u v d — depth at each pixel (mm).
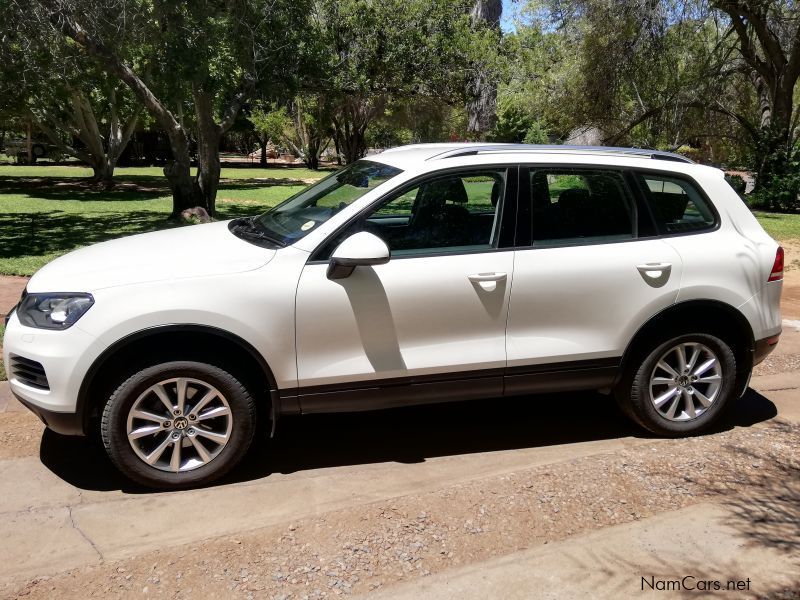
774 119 21234
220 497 3781
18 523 3484
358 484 3945
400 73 20281
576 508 3658
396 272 3947
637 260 4262
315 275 3863
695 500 3744
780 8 18703
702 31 19016
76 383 3607
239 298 3744
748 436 4613
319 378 3922
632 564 3182
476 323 4074
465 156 4215
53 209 16922
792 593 2988
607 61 19703
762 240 4570
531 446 4480
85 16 11227
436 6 20156
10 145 42094
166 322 3643
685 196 4496
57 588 2982
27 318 3775
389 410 5066
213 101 16281
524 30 22828
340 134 40562
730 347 4516
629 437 4621
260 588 2988
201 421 3826
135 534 3404
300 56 15453
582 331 4246
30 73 12789
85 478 3969
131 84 13344
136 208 17375
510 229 4156
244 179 31922
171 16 11617
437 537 3381
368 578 3064
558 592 2988
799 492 3836
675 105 19953
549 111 23125
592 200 4324
